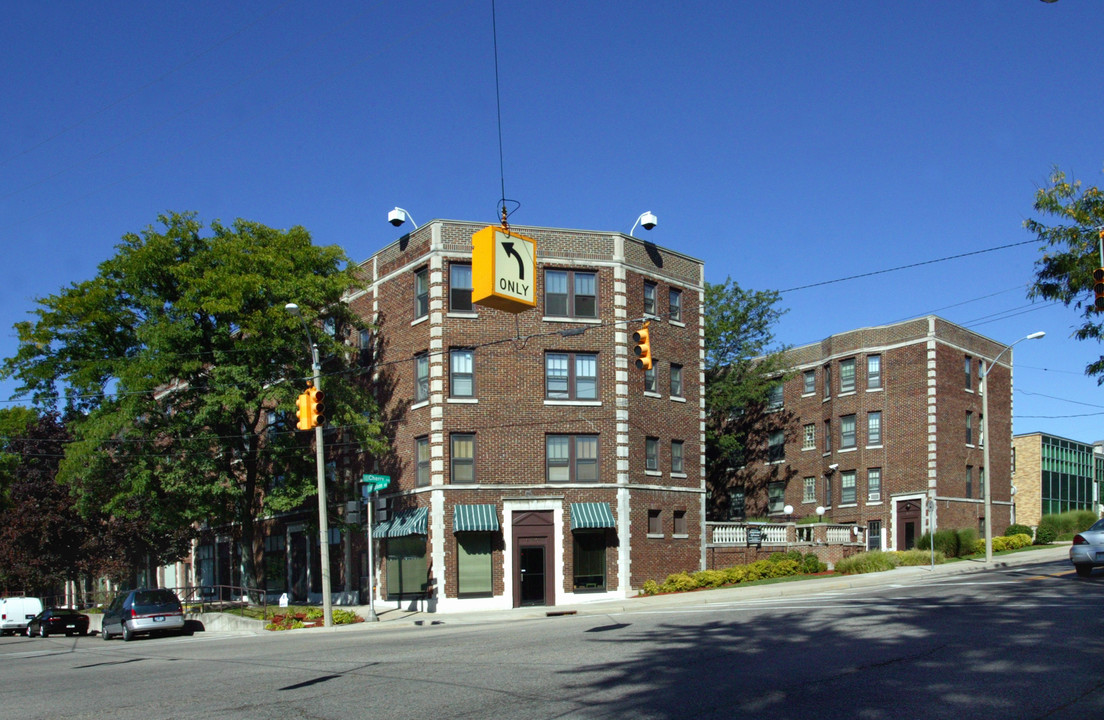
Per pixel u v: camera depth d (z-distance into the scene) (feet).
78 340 115.34
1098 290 63.00
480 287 63.10
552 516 117.70
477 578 115.44
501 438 118.11
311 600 140.56
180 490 112.98
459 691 41.55
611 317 122.52
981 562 128.88
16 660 79.97
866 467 178.19
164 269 112.68
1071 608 59.93
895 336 177.47
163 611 107.14
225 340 111.34
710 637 55.98
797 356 195.42
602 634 61.21
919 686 37.81
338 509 133.49
